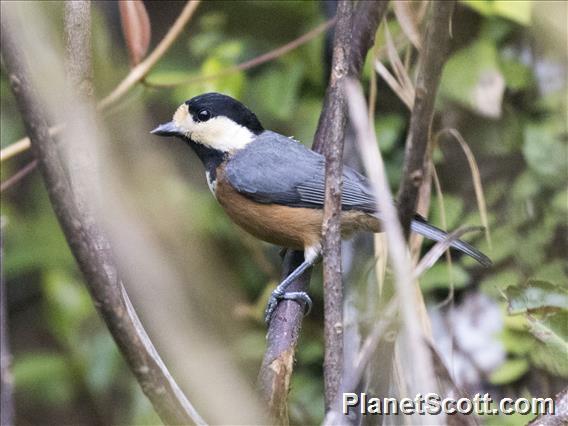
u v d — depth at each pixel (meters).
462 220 8.49
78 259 3.42
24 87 3.23
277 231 8.00
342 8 4.93
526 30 8.29
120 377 10.04
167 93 10.01
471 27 8.38
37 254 10.36
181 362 6.63
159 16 10.21
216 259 9.53
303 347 9.41
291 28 9.56
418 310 6.16
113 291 3.50
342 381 4.21
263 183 7.92
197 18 10.17
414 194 3.91
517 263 8.27
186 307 7.92
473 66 8.34
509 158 8.43
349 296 6.66
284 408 5.39
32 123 3.26
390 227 3.51
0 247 4.73
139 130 9.29
